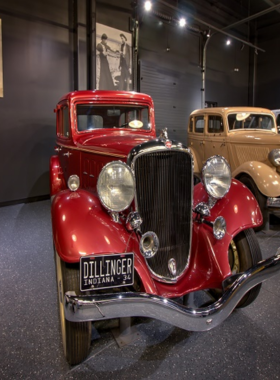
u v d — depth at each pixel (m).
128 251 1.56
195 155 5.79
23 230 3.71
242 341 1.79
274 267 1.64
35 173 5.32
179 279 1.80
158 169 1.70
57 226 1.55
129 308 1.34
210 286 1.76
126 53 6.55
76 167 2.83
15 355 1.64
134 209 1.67
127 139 2.45
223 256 1.80
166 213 1.76
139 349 1.71
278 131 5.46
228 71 9.76
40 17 5.08
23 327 1.88
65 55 5.53
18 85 4.90
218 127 5.15
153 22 7.23
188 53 8.23
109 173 1.55
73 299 1.27
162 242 1.76
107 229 1.56
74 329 1.48
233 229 1.89
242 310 2.10
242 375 1.53
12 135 4.93
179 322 1.42
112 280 1.46
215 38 9.09
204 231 1.90
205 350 1.71
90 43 5.79
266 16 10.02
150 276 1.62
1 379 1.48
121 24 6.38
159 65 7.52
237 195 2.04
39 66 5.15
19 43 4.84
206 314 1.44
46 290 2.32
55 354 1.66
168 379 1.50
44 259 2.87
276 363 1.61
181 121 8.31
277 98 10.16
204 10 8.51
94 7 5.71
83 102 2.94
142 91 7.20
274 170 3.90
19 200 5.17
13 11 4.72
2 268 2.68
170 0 7.52
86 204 1.68
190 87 8.41
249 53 10.45
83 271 1.41
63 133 3.39
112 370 1.56
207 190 1.91
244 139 4.53
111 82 6.30
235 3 9.38
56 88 5.45
